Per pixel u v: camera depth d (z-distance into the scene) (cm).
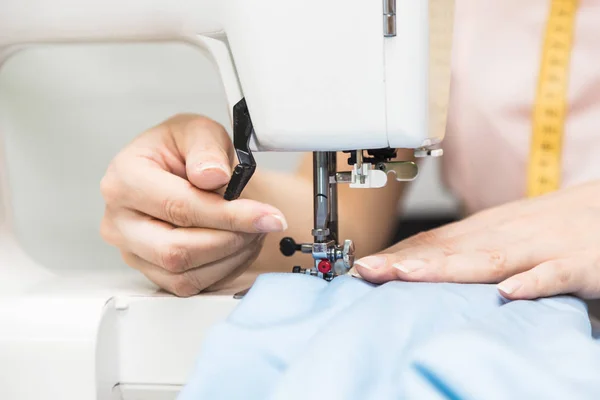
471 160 145
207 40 67
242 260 72
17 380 65
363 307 47
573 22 132
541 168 134
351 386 37
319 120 62
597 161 130
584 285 64
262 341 45
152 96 128
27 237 119
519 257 67
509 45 138
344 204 131
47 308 67
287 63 62
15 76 112
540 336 46
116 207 74
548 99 133
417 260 64
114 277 82
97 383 64
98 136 127
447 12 65
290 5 61
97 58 125
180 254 67
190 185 69
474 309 52
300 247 68
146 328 68
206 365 44
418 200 155
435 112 64
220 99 129
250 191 118
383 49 60
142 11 68
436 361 36
